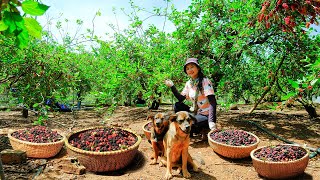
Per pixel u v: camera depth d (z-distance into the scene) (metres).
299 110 4.59
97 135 2.00
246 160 2.04
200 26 2.94
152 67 3.05
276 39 3.10
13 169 1.78
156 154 1.96
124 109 4.74
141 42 3.65
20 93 2.45
